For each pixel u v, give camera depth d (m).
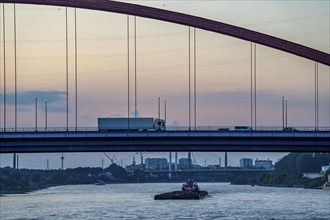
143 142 166.50
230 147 167.88
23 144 164.62
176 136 164.75
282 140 166.88
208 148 167.75
